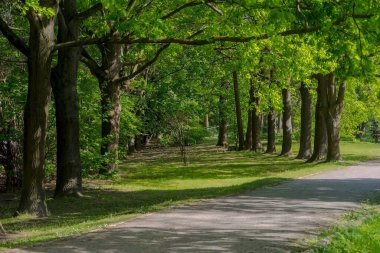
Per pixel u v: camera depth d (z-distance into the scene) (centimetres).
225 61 3064
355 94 4106
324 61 2223
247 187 1820
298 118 5262
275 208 1303
